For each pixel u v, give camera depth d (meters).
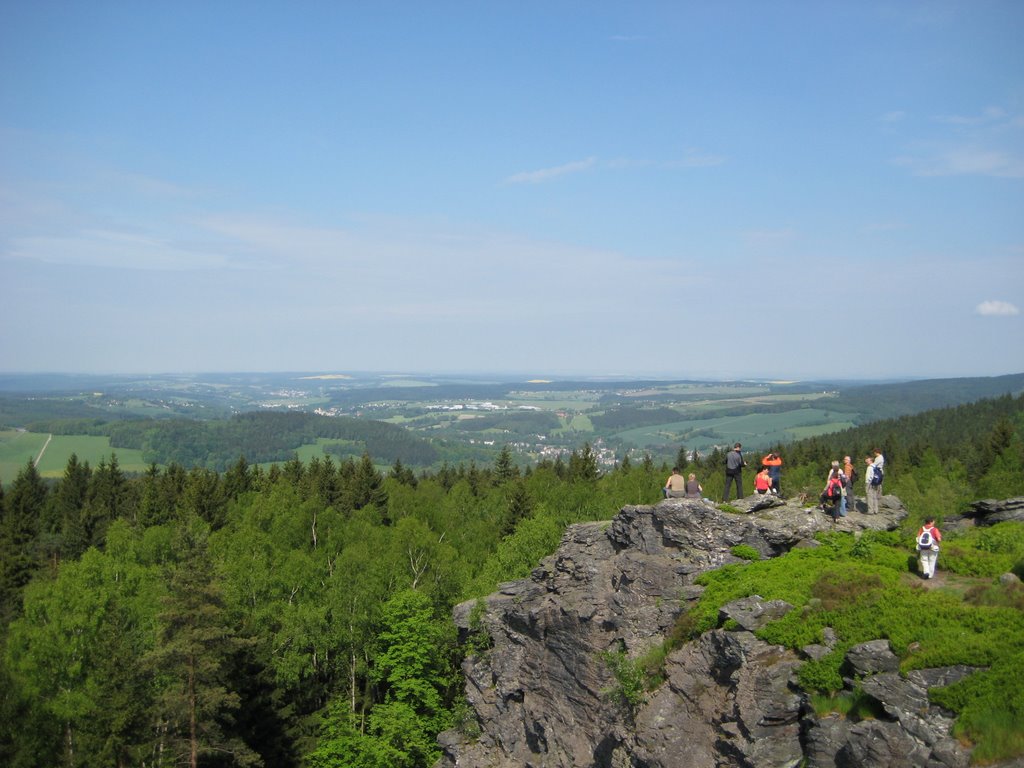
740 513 32.59
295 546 73.00
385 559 61.53
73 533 90.88
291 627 53.41
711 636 25.47
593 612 32.03
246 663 50.00
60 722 42.34
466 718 39.34
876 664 20.73
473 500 100.25
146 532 69.06
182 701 38.38
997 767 17.08
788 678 22.59
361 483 101.06
